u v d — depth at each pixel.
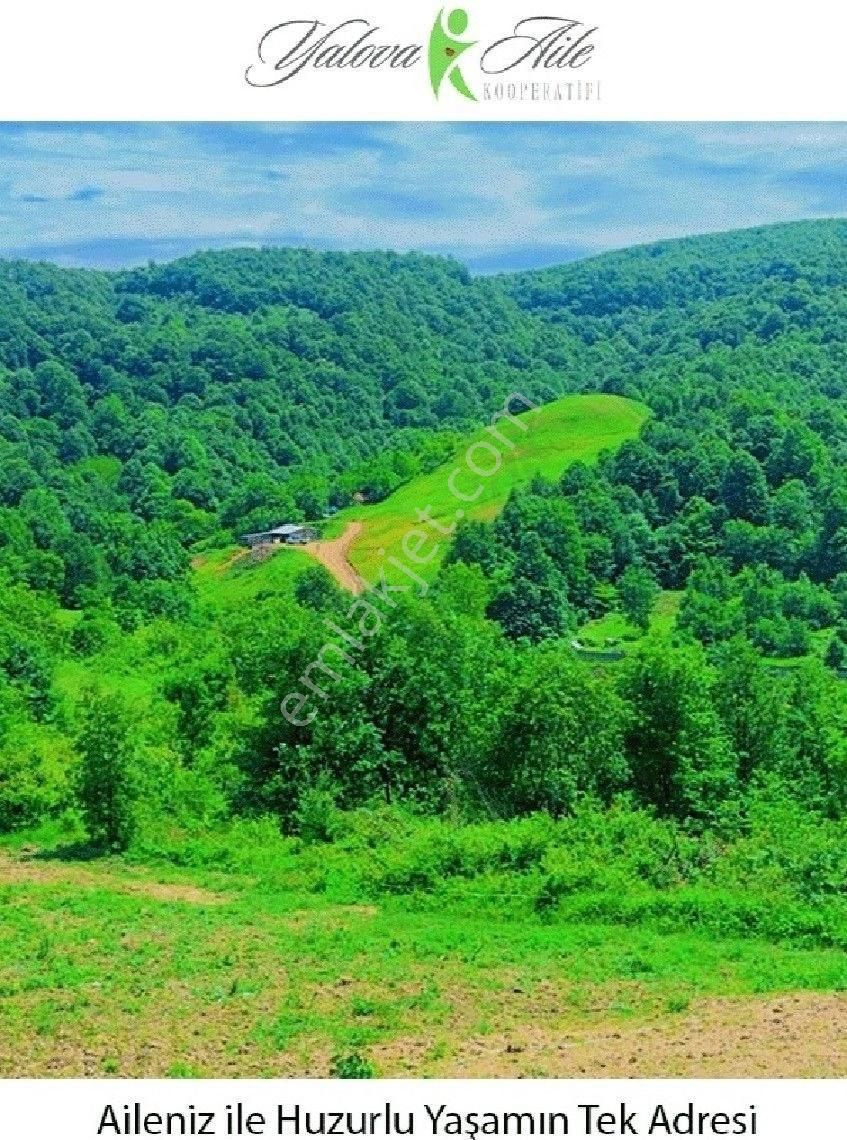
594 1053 20.91
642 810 39.88
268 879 36.38
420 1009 23.72
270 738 45.19
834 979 24.98
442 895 32.84
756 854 33.28
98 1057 21.38
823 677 50.56
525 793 42.59
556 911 31.06
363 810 42.06
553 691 42.53
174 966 26.42
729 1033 21.59
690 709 43.56
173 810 42.91
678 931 29.78
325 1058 21.20
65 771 45.66
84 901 32.88
